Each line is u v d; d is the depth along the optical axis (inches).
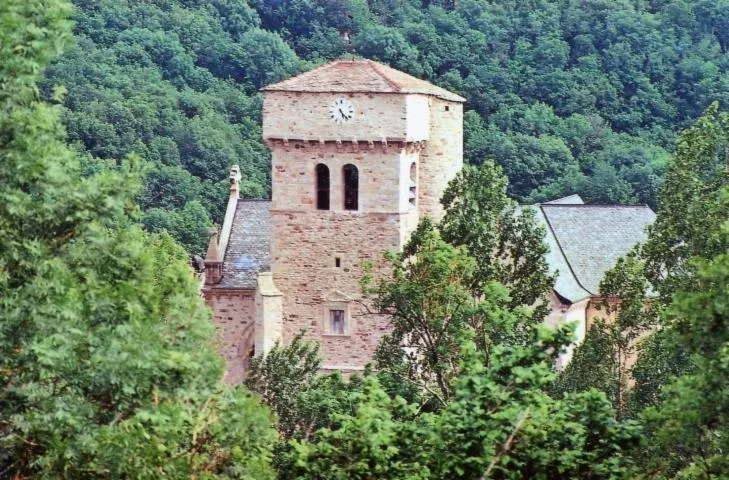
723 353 2377.0
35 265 2308.1
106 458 2276.1
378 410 2593.5
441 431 2488.9
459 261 3683.6
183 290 2645.2
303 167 4544.8
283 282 4584.2
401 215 4527.6
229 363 4776.1
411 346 3735.2
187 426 2431.1
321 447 2524.6
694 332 2443.4
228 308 4793.3
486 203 4037.9
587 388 3656.5
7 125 2311.8
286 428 3604.8
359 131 4483.3
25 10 2352.4
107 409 2349.9
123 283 2361.0
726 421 2400.3
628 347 4023.1
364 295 3826.3
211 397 2444.6
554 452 2487.7
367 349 4559.5
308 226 4562.0
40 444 2304.4
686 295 2466.8
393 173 4515.3
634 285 3814.0
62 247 2383.1
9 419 2284.7
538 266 4037.9
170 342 2470.5
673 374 3496.6
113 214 2394.2
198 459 2405.3
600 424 2549.2
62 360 2274.9
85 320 2337.6
